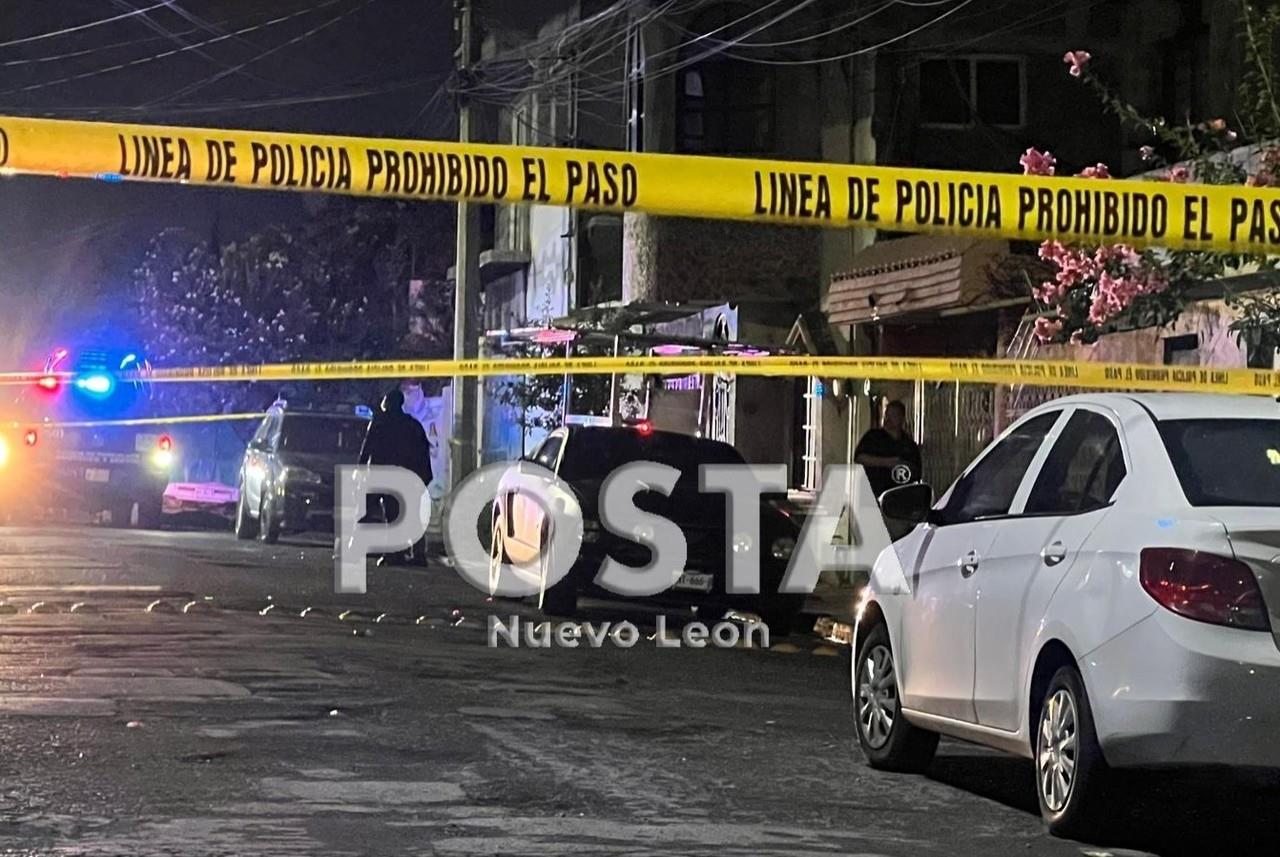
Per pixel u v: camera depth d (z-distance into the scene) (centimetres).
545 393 3206
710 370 1606
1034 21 2725
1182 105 2516
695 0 2938
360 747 974
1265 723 718
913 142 2739
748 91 2928
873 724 997
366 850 738
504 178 875
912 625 957
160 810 802
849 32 2781
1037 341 2109
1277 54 2142
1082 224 945
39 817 780
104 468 3434
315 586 2008
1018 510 893
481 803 839
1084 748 774
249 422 4941
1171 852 798
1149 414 834
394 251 4925
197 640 1416
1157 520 764
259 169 852
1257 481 793
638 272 2927
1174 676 729
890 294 2367
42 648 1333
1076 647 779
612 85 3550
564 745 1007
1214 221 960
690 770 950
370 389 4847
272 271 4956
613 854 744
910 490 969
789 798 888
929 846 786
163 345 4994
